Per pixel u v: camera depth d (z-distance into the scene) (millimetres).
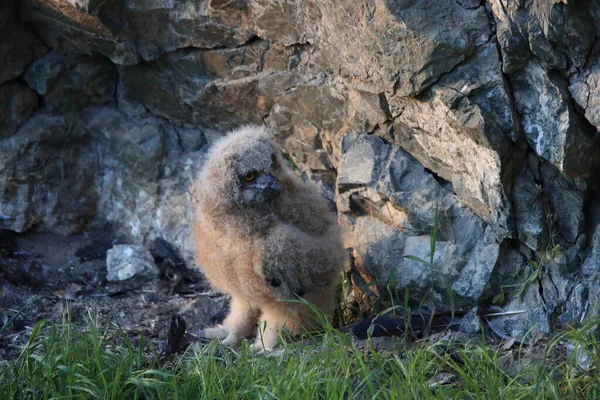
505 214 5840
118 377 5020
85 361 5305
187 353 6008
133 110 7945
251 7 6562
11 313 6930
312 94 6746
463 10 5410
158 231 8141
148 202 8156
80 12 6867
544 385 4918
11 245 7953
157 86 7676
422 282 6273
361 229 6695
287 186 6188
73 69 7715
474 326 5988
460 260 6148
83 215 8180
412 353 5504
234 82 7188
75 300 7309
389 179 6340
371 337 6035
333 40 6094
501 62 5410
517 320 5977
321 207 6285
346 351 5395
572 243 5891
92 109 8008
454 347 5703
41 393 5148
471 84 5453
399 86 5699
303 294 6000
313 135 7094
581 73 5320
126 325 6809
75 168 8117
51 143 7934
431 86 5574
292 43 6602
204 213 6117
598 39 5172
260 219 5957
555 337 5410
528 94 5484
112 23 7047
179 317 6305
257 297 6082
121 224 8242
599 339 5453
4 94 7680
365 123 6480
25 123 7863
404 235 6465
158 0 6891
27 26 7461
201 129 8008
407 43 5465
